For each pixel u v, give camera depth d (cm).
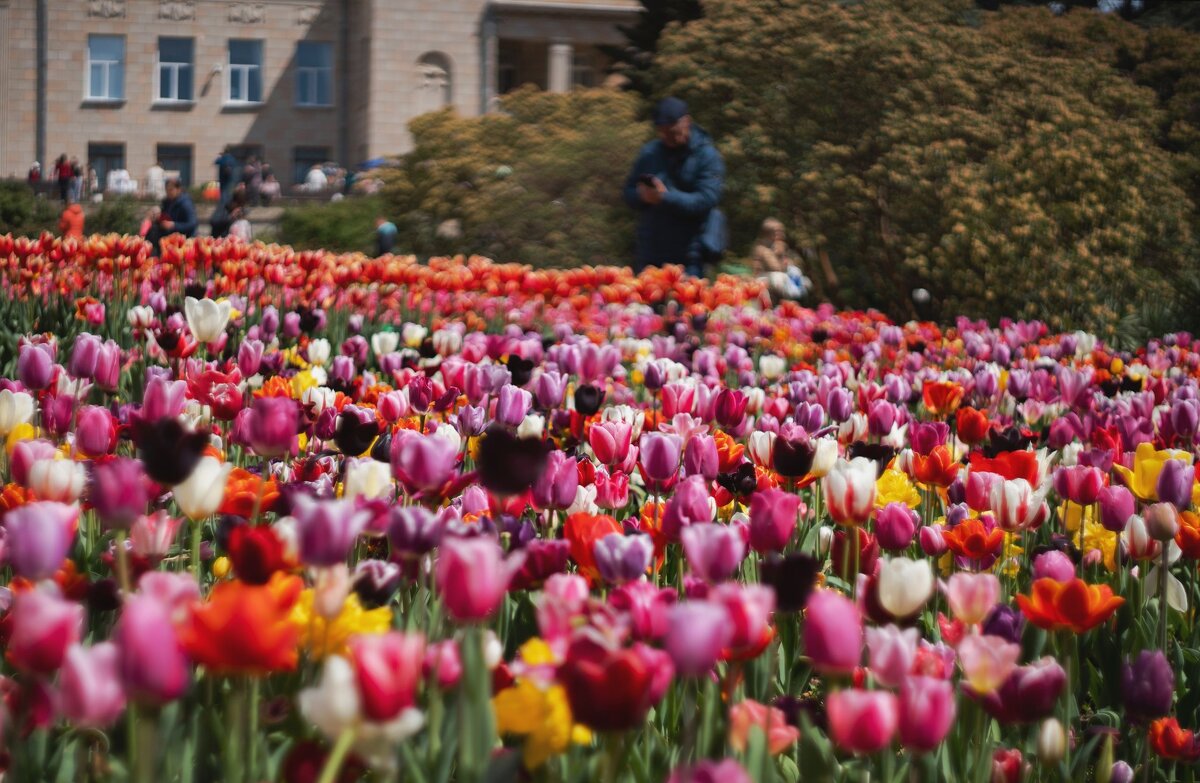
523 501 287
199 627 135
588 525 227
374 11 4603
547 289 1052
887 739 150
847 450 436
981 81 2506
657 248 1155
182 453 193
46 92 4878
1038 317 2131
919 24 2680
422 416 440
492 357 602
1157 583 338
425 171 2692
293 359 612
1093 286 2094
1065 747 235
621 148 2603
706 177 1139
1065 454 460
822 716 221
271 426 257
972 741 224
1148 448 351
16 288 896
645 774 195
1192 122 3278
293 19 4959
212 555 288
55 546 165
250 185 4203
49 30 4872
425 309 1020
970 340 1009
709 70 2777
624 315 968
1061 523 395
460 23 4656
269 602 140
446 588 151
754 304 1166
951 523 341
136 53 4922
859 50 2584
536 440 201
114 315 766
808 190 2648
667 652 152
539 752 165
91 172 4734
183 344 460
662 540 263
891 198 2538
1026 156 2255
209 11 4941
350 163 4984
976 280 2186
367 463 254
